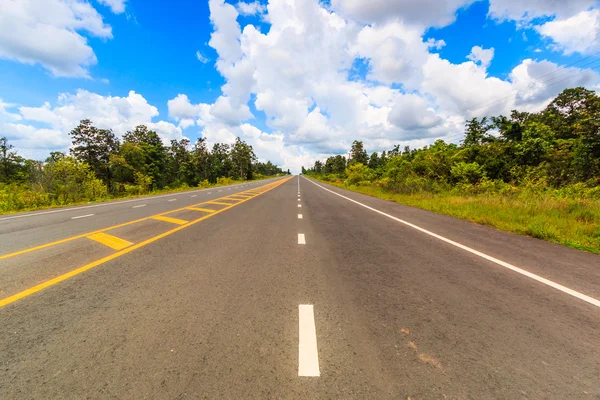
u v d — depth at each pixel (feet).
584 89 92.99
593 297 11.31
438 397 6.03
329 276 13.51
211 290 11.75
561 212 30.32
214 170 289.74
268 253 17.61
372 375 6.72
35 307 10.19
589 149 56.29
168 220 30.76
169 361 7.20
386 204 49.78
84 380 6.53
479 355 7.48
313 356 7.38
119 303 10.53
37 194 53.06
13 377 6.62
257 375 6.70
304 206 46.32
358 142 277.85
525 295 11.45
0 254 17.17
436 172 77.36
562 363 7.18
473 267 15.05
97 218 32.40
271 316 9.50
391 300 10.87
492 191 52.37
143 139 204.13
